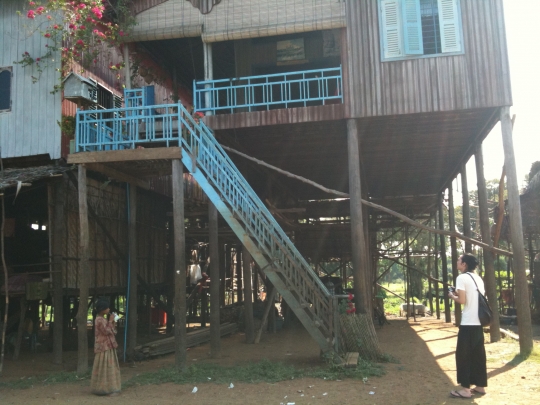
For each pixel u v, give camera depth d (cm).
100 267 1299
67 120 1177
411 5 1088
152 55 1349
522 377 808
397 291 4016
